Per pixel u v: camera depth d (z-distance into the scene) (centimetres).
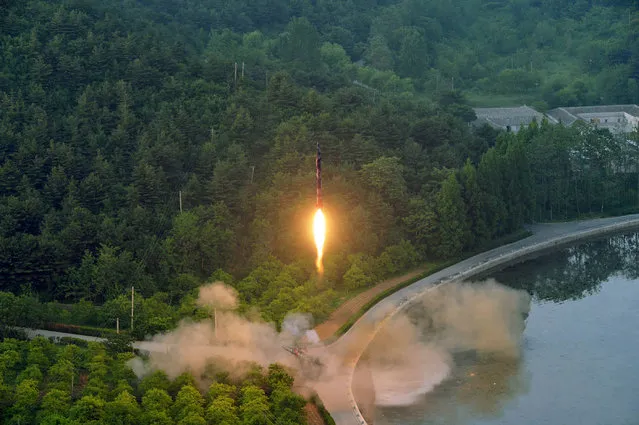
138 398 19875
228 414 18800
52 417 18175
